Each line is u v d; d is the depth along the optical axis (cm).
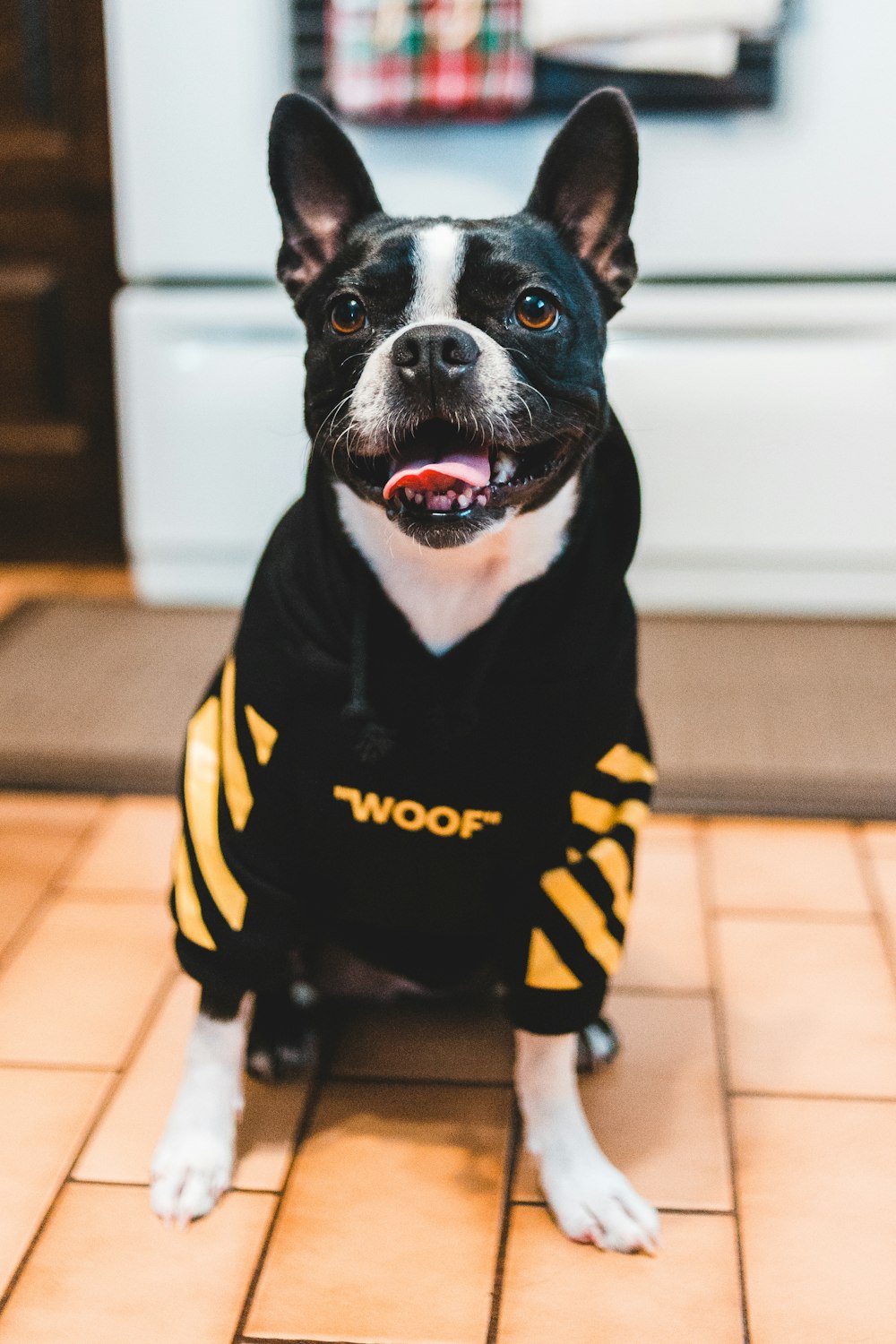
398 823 118
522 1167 130
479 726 116
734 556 262
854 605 267
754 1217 124
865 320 245
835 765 205
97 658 245
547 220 125
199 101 244
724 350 248
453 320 110
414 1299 114
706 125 238
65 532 293
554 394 113
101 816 196
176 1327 111
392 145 243
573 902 122
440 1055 147
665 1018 152
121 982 158
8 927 168
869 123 237
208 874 123
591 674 118
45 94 263
